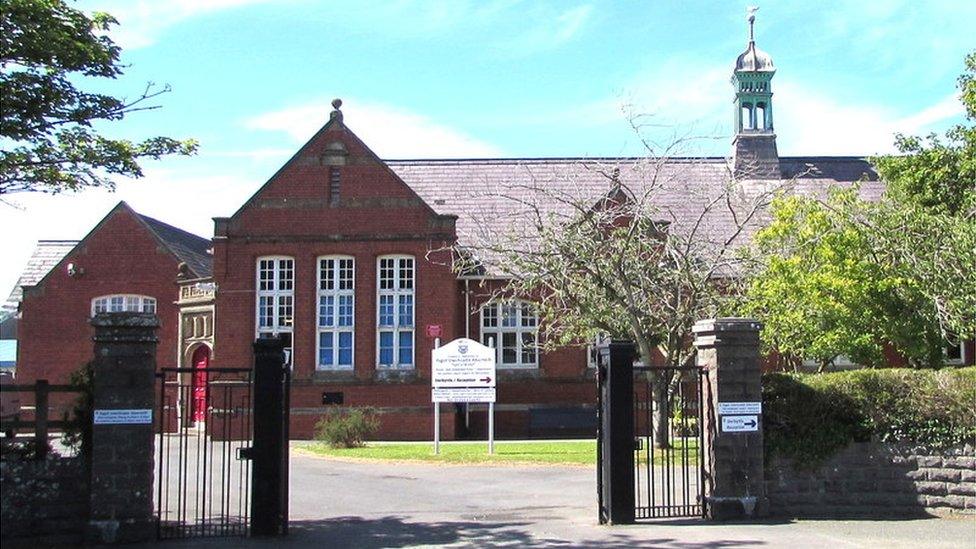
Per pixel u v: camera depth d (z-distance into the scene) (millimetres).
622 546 11195
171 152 13922
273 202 30625
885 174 26844
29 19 12227
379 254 30578
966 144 25297
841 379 13773
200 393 30547
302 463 21703
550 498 15867
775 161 38000
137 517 11617
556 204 32688
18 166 12852
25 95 12602
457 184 35594
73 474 11727
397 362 30312
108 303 36281
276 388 12281
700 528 12328
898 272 21750
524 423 31406
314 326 30266
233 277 30375
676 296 20938
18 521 11516
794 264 21609
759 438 13047
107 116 13312
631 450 12875
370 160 30719
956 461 13359
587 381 31656
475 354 22922
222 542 11648
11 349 54188
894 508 13492
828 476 13547
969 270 21156
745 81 38594
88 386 11984
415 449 24500
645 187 23656
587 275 21297
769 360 30094
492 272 30531
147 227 36562
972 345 32031
